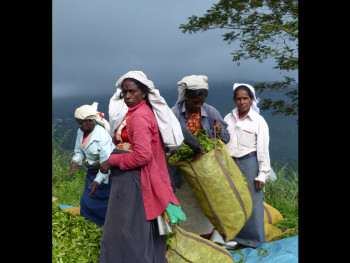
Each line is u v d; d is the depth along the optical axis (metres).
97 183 4.12
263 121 4.42
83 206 4.74
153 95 3.18
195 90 4.01
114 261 3.03
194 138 3.83
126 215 3.04
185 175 4.01
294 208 5.93
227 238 4.12
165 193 3.10
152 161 3.12
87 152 4.64
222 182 3.93
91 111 4.57
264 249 4.19
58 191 7.53
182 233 3.55
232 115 4.54
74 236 3.54
